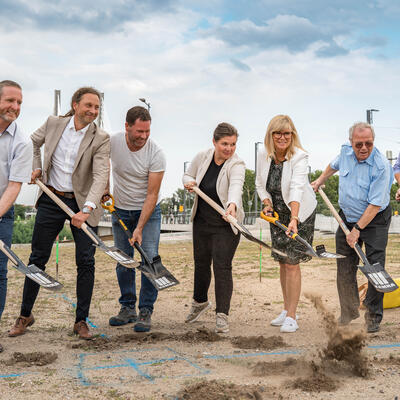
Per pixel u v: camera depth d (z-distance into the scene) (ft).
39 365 11.96
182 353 13.08
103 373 11.33
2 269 13.76
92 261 15.16
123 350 13.48
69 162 14.87
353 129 16.12
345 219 17.13
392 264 34.42
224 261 15.90
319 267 33.91
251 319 18.19
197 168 16.72
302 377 10.76
